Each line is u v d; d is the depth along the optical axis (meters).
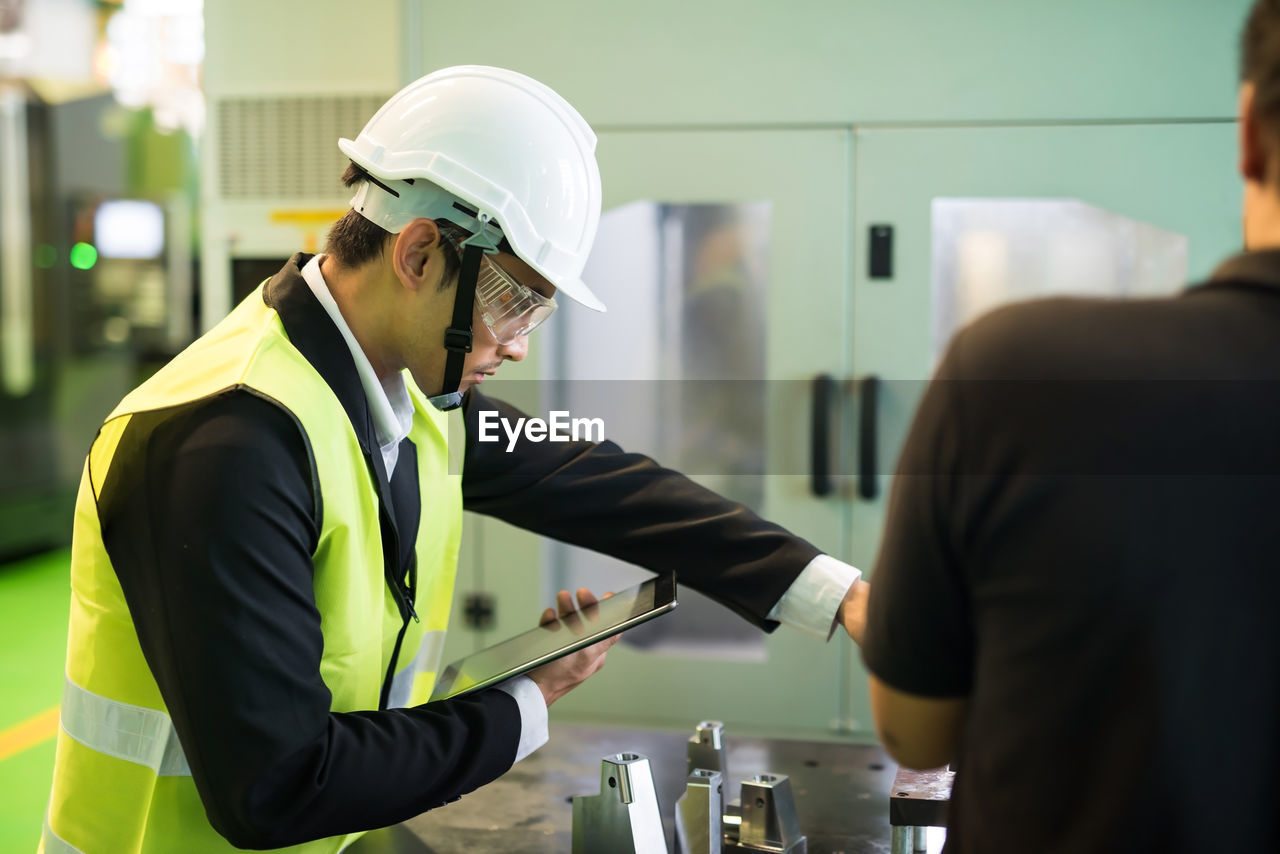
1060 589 0.58
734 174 2.58
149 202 4.89
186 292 4.98
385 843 1.14
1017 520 0.60
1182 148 2.44
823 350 2.60
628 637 2.76
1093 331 0.60
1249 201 0.62
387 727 0.93
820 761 1.35
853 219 2.56
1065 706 0.59
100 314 4.91
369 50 2.85
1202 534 0.56
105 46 4.93
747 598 1.23
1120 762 0.57
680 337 2.67
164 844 0.99
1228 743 0.56
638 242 2.65
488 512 1.33
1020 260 2.54
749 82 2.55
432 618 1.26
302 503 0.88
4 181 4.67
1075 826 0.59
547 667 1.08
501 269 0.97
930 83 2.50
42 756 2.85
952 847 0.67
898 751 0.72
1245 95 0.59
